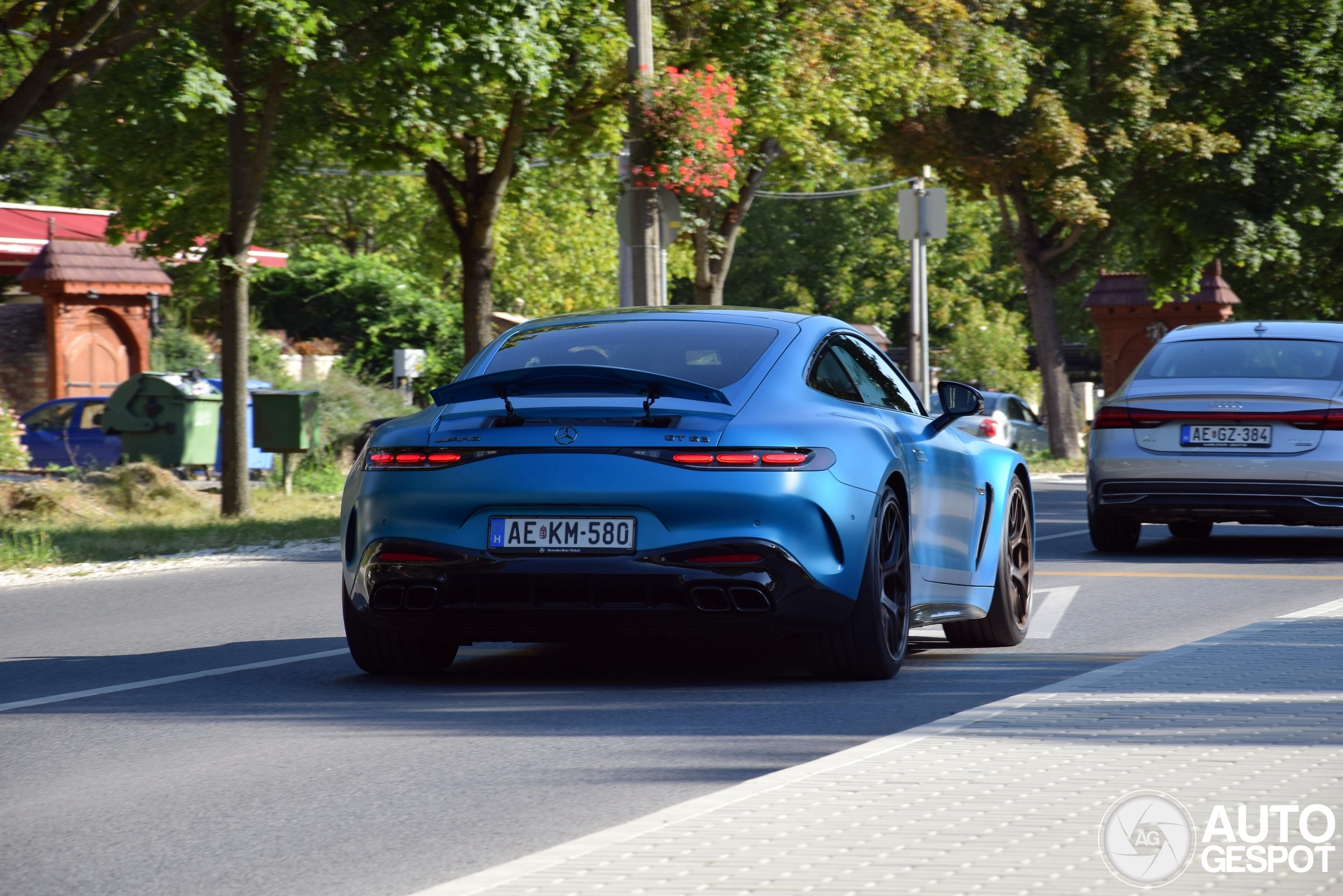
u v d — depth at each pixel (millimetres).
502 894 5973
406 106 29141
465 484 11148
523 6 27641
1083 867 6184
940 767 8016
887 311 123688
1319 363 22312
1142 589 18484
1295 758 8125
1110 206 62625
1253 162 61219
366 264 71000
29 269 54906
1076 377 132250
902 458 12047
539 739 9867
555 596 11078
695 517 10867
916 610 12500
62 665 13867
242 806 8266
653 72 33688
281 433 37719
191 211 32500
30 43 27125
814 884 6004
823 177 53562
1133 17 56844
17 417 48531
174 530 28562
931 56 51469
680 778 8711
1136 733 8789
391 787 8641
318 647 14727
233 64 29734
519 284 86188
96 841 7602
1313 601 17250
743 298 126125
